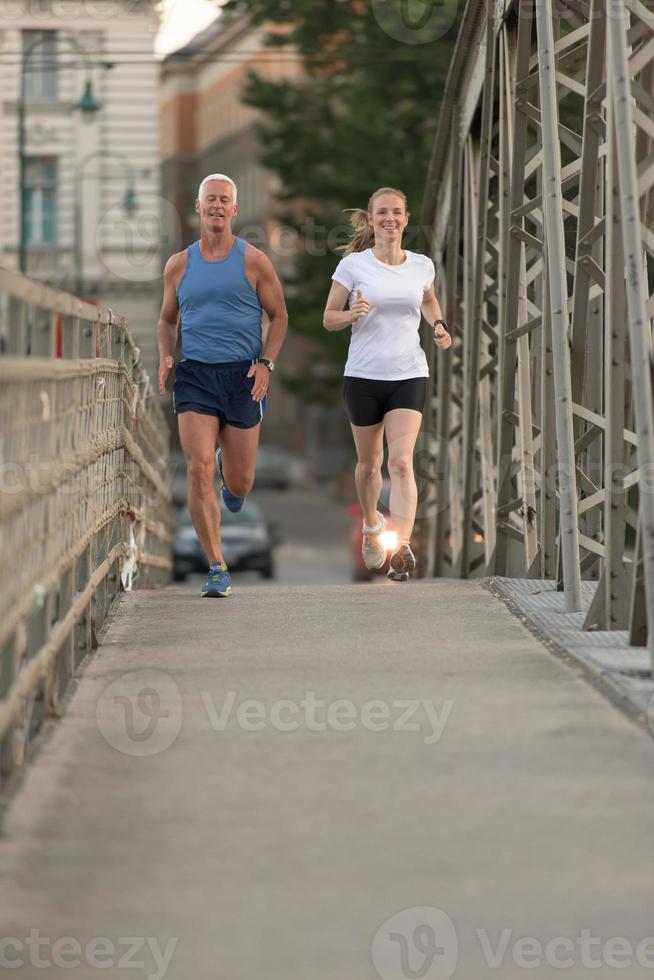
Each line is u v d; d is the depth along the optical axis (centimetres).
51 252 13662
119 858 1303
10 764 1523
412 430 2845
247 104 9775
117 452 2883
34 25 13238
